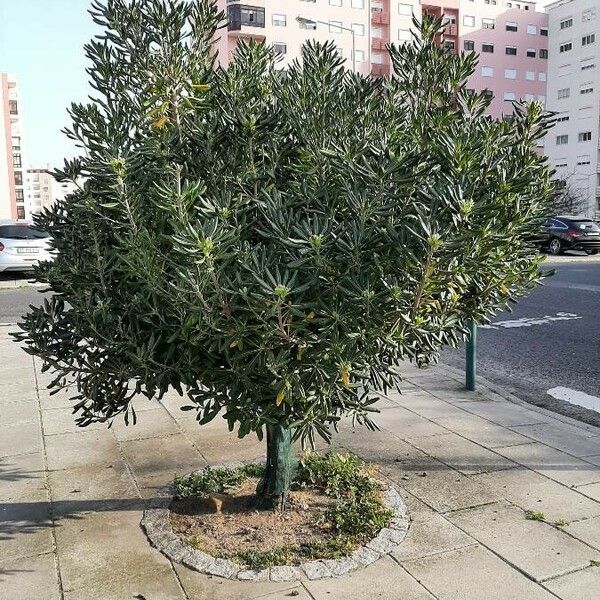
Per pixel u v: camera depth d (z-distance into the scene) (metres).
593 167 55.31
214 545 3.47
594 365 7.81
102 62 3.09
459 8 56.94
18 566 3.33
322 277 2.59
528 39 59.88
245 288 2.49
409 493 4.09
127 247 2.74
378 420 5.57
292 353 2.76
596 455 4.71
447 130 3.06
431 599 2.97
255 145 3.10
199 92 3.08
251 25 47.16
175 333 2.76
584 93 56.06
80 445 5.09
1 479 4.46
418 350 3.26
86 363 3.21
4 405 6.25
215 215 2.67
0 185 74.62
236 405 2.89
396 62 3.54
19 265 16.28
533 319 10.84
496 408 5.93
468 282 3.06
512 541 3.47
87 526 3.75
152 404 6.11
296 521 3.70
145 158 2.92
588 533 3.54
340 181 2.87
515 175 2.96
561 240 24.41
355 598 2.99
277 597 3.01
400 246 2.56
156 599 3.02
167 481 4.37
